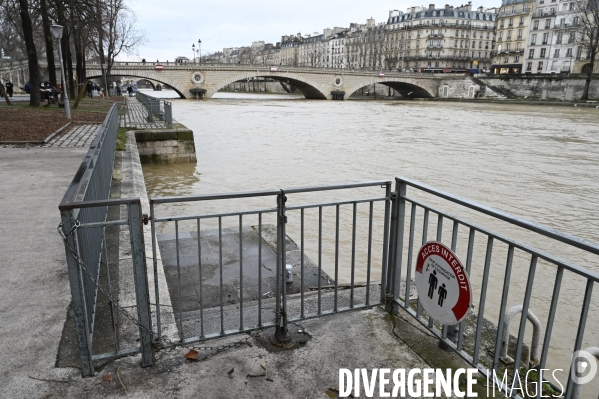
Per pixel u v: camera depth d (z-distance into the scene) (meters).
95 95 59.94
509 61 100.06
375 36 127.38
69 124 20.83
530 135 33.75
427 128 38.00
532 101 75.44
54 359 3.56
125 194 9.23
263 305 4.73
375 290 4.95
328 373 3.48
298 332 4.03
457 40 114.88
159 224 11.24
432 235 11.21
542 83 79.62
